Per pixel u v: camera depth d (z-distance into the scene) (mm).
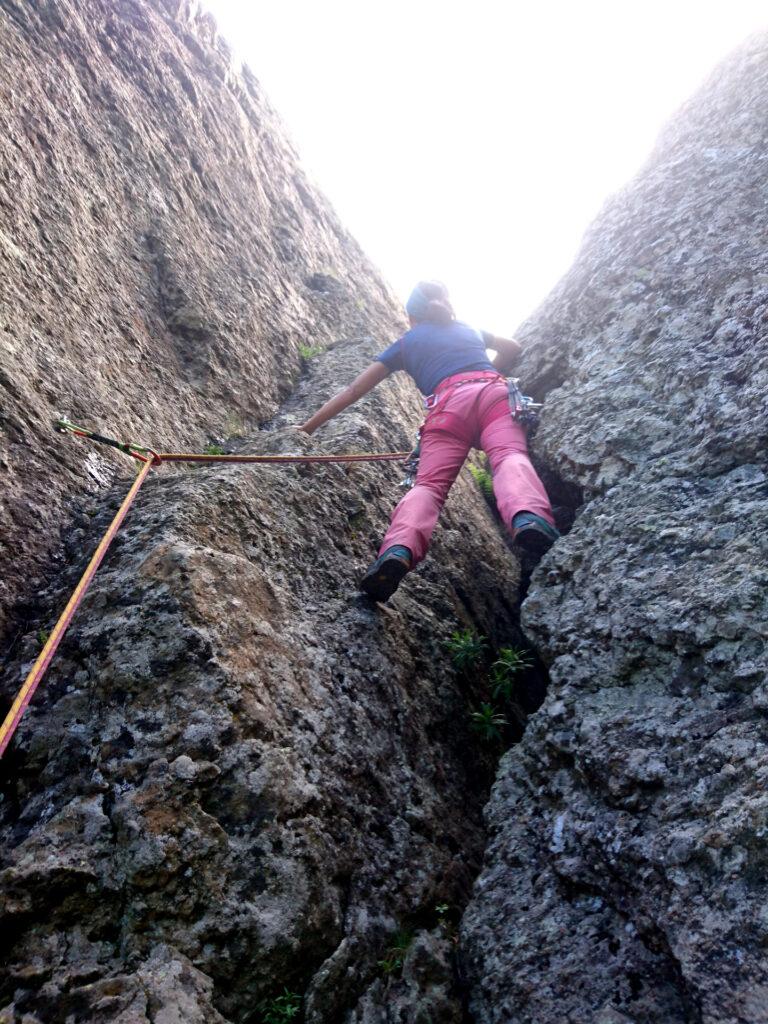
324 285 6965
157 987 1718
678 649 2439
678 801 2100
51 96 4480
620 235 4977
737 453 2934
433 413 3789
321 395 5074
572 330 4660
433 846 2500
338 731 2490
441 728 2980
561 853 2297
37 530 2668
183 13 7273
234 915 1899
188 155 5934
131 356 3975
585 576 3012
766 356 3109
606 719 2449
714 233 4137
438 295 4223
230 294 5258
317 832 2152
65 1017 1649
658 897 1975
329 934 2035
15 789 2070
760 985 1679
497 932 2223
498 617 3965
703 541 2709
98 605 2410
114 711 2174
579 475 3619
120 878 1884
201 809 2018
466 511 4512
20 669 2293
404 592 3449
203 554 2521
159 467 3480
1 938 1733
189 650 2246
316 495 3455
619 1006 1924
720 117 5004
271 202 7234
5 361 2953
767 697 2117
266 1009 1862
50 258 3707
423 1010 2057
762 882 1802
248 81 8500
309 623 2791
